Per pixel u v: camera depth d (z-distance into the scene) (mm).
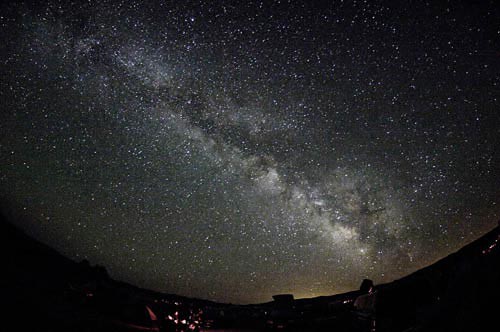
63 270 8953
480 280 3895
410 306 5258
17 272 7812
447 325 3984
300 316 8562
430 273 5539
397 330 5184
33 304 6195
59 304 6664
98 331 6043
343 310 7902
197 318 8406
